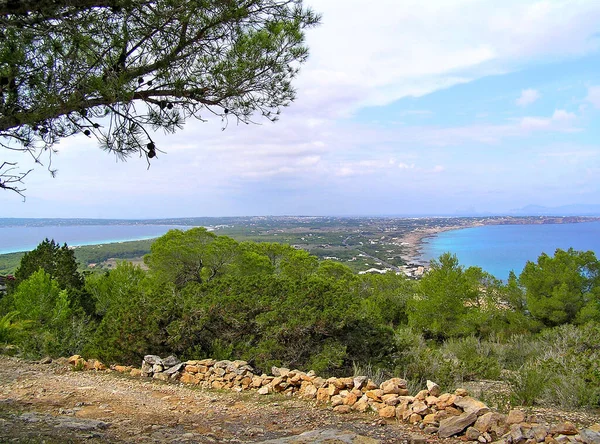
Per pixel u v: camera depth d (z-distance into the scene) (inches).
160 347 352.8
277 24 179.3
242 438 176.9
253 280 398.0
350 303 351.6
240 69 175.6
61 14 130.0
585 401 230.8
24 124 144.9
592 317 590.2
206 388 280.8
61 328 514.9
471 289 673.0
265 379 272.8
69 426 181.8
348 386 239.8
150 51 155.6
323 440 159.9
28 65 135.9
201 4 148.3
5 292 933.2
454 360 402.3
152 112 168.2
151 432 184.2
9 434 162.1
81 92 143.8
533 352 458.6
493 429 172.2
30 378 304.8
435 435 177.6
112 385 288.0
